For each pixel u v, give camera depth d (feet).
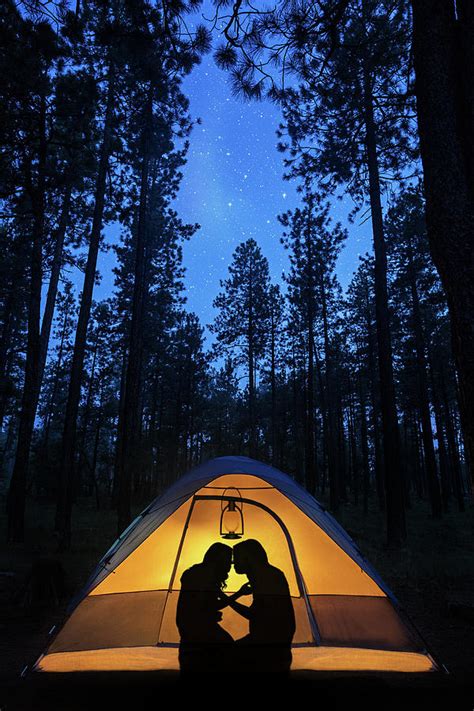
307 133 44.11
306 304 90.94
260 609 11.00
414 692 8.88
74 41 20.15
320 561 13.47
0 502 86.02
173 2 17.57
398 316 85.25
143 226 39.22
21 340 86.12
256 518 14.30
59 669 10.07
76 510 71.92
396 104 24.49
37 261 41.04
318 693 8.64
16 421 100.27
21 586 19.60
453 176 11.60
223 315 106.11
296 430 108.47
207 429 123.65
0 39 22.79
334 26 17.90
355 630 11.29
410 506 90.02
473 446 10.74
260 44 18.17
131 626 11.43
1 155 38.09
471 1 12.18
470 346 10.84
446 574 25.31
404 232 69.31
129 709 7.96
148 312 83.92
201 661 9.79
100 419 100.48
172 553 13.97
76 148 42.14
